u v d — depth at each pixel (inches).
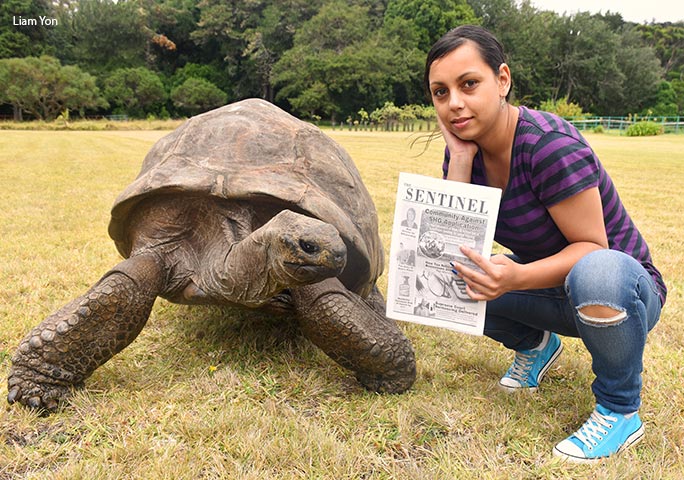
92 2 2335.1
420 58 2182.6
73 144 815.7
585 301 73.7
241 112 110.3
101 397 90.7
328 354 94.3
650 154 696.4
